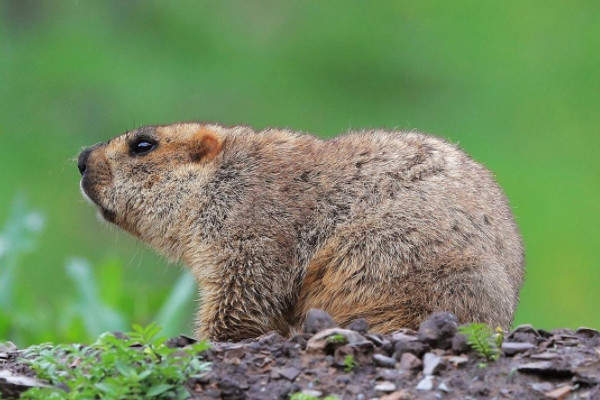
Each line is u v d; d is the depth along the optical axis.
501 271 9.92
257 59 28.86
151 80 27.83
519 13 30.44
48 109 27.11
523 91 27.88
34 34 29.19
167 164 11.18
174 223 11.02
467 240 9.87
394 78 28.47
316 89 28.16
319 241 10.23
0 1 29.25
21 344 14.08
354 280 9.93
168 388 7.37
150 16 29.78
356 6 30.39
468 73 28.47
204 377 7.68
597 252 23.27
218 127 11.47
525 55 29.05
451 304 9.64
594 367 7.72
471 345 7.88
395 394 7.46
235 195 10.68
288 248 10.32
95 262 22.97
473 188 10.27
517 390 7.48
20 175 25.31
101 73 27.98
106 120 26.95
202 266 10.64
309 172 10.52
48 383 7.86
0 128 26.67
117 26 29.56
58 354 8.20
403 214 9.98
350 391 7.56
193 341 8.77
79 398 7.30
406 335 8.31
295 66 28.70
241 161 10.82
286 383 7.69
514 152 25.75
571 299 22.55
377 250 9.91
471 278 9.68
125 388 7.23
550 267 23.11
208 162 10.98
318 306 10.13
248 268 10.38
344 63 28.80
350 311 9.92
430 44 29.53
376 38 29.42
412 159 10.36
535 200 24.34
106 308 14.30
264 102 27.50
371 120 27.12
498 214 10.37
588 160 25.66
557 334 8.57
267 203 10.50
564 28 29.97
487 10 30.50
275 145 10.88
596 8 30.36
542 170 25.34
